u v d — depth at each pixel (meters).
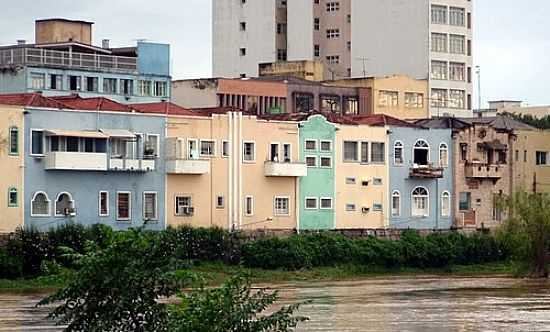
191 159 163.50
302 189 176.12
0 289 134.25
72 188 153.00
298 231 174.62
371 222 183.12
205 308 42.84
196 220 165.00
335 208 179.38
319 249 166.50
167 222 162.25
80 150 154.12
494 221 196.88
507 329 96.50
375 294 132.12
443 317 105.69
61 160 150.75
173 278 42.88
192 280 43.38
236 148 169.75
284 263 161.50
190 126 165.25
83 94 187.25
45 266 43.66
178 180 163.62
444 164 192.12
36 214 149.75
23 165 148.88
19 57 185.00
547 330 95.75
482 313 109.25
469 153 194.88
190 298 43.44
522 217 161.75
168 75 197.88
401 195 186.75
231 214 168.62
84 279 42.59
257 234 167.88
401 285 147.88
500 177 198.12
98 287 42.62
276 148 174.12
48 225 150.25
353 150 182.50
